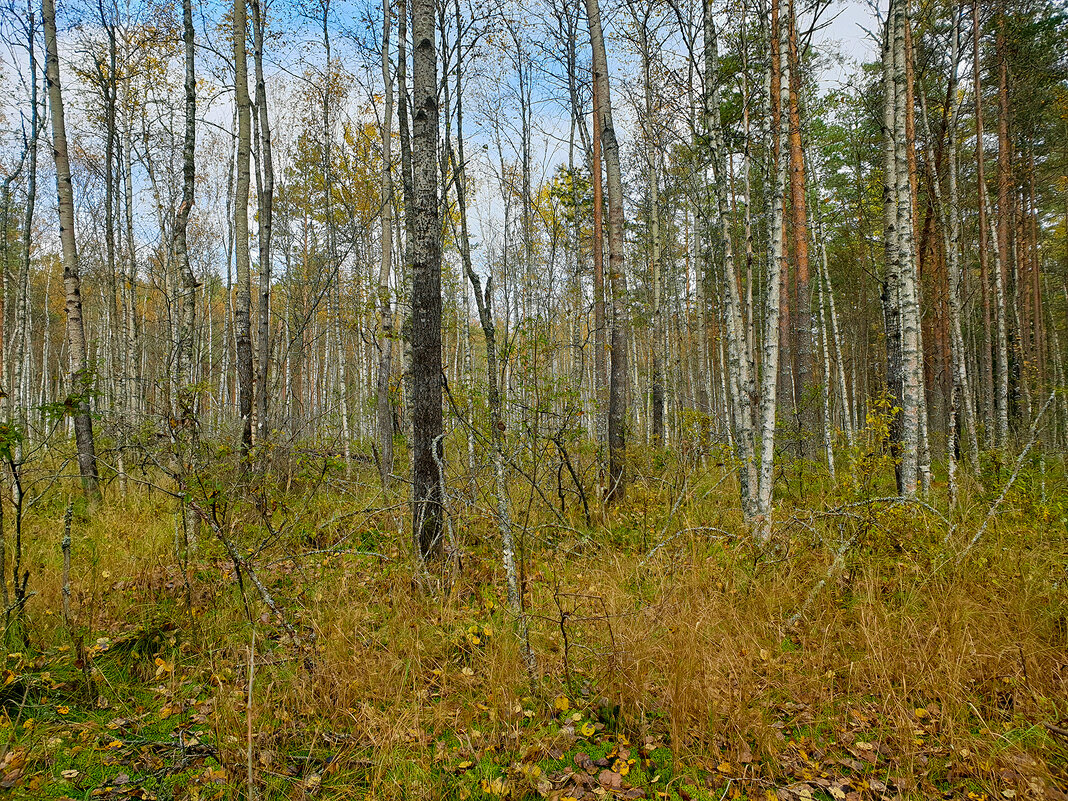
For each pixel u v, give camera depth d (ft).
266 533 19.01
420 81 16.38
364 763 9.28
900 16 22.56
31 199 34.47
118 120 41.63
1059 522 19.40
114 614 13.93
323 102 40.55
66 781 8.68
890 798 8.63
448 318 45.96
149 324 68.54
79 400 13.71
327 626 13.08
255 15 28.14
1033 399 48.78
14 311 50.29
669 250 54.90
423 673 11.81
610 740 10.07
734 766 9.21
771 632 13.39
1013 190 47.01
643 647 11.53
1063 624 12.74
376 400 33.30
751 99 23.40
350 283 48.85
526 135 44.24
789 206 43.73
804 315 36.35
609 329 33.96
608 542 19.94
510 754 9.55
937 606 13.50
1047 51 40.42
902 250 22.08
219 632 13.29
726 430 35.14
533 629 12.96
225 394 61.62
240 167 25.09
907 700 10.93
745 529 18.45
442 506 15.64
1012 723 9.94
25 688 10.73
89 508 22.57
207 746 9.50
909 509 18.02
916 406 21.62
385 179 30.25
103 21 34.68
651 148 37.60
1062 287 72.18
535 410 24.07
